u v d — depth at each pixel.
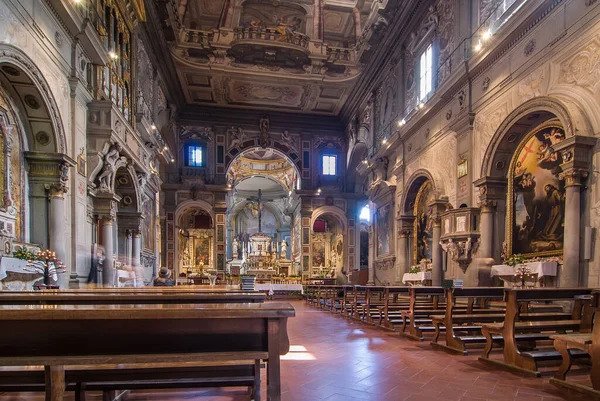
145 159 16.27
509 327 5.48
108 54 11.69
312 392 4.47
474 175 12.03
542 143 9.68
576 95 8.29
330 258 29.97
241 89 24.19
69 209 9.71
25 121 8.78
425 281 14.32
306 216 27.38
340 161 28.31
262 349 2.46
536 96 9.45
